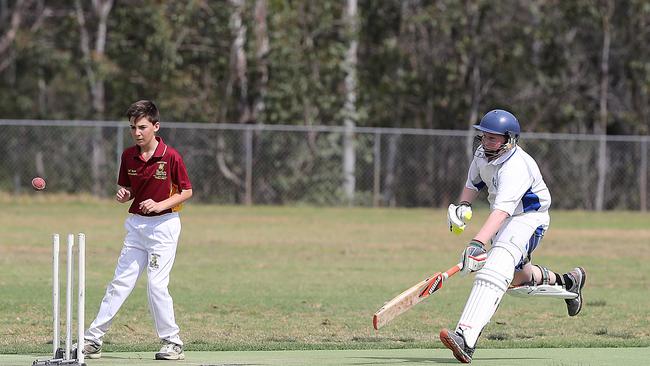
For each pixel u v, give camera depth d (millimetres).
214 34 131625
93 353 32219
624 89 148125
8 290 52719
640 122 144750
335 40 136750
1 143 122812
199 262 68250
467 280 60656
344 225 99625
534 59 147625
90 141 122750
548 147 127500
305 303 49719
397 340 38906
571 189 126812
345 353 34438
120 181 32344
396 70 146500
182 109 130375
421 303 50094
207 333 40594
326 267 66438
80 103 156500
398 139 126438
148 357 32875
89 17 150500
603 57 142625
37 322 42656
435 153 127250
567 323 43969
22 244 77188
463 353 29859
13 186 122875
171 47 129500
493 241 32031
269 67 130250
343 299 51344
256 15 131625
